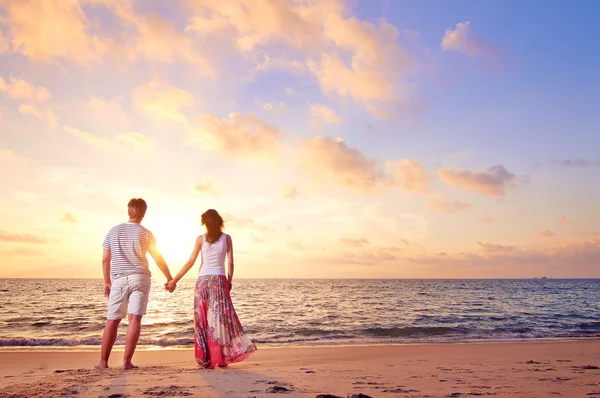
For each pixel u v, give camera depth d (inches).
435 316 903.1
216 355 214.4
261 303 1397.6
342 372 213.2
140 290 213.9
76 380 172.2
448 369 236.7
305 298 1738.4
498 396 146.2
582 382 183.5
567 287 3850.9
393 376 200.8
